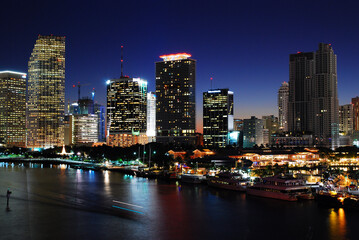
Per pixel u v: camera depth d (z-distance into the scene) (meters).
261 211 141.12
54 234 113.06
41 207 150.38
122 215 136.38
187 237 110.50
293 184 162.38
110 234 112.94
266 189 168.25
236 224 123.69
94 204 156.25
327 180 195.38
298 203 154.62
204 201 160.88
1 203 159.50
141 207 149.75
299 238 109.94
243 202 157.62
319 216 132.88
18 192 189.88
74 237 110.12
